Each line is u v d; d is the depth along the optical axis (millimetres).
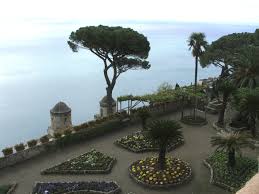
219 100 51406
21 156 34906
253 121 38906
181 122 46625
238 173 30781
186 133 42844
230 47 59375
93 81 127875
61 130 41938
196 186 29922
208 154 36500
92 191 28734
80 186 29281
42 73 148000
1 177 31781
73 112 81000
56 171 32312
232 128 41969
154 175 30703
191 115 48875
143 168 32156
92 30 45062
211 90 54656
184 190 29281
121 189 29438
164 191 29156
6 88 115812
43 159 35594
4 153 34000
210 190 29172
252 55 45781
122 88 108750
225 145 31234
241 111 39000
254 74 45156
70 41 48531
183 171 31672
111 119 44250
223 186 29359
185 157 35906
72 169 32625
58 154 36812
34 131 69625
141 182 30031
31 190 29469
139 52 46031
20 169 33406
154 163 32938
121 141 39219
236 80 47000
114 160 34875
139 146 37656
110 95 49562
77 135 39531
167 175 30750
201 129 44188
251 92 39125
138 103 48094
